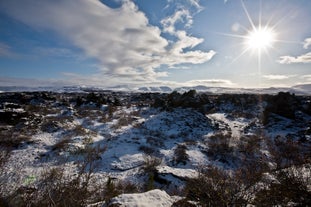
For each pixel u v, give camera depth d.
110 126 20.28
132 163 12.02
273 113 26.62
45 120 18.78
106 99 38.59
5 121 16.81
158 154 14.07
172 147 15.85
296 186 4.25
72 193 3.86
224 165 12.98
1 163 6.02
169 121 22.52
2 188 4.14
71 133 16.03
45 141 13.97
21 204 3.62
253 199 3.98
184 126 21.67
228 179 4.35
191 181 5.45
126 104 38.75
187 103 30.17
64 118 20.89
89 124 20.69
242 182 4.35
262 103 35.56
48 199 3.68
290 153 8.40
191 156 14.04
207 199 4.08
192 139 18.55
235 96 41.00
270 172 5.41
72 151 11.44
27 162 10.34
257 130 21.91
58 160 10.31
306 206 3.80
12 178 5.22
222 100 40.66
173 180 8.98
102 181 8.55
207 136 19.61
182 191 7.35
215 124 23.86
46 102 31.94
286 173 4.82
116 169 11.09
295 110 28.52
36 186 4.25
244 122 26.91
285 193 4.13
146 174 10.38
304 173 4.93
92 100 35.81
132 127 20.41
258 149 14.93
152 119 22.95
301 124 22.64
